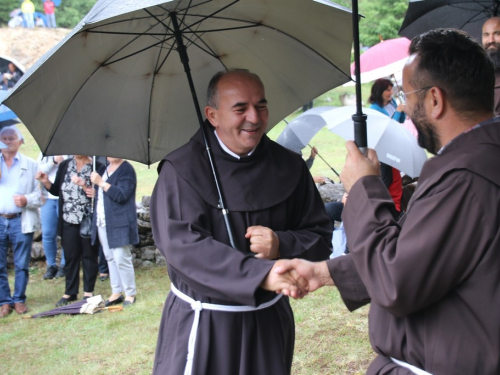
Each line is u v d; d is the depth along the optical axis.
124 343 4.45
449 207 1.42
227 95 2.08
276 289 1.87
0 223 5.32
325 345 3.93
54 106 2.19
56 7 27.56
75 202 5.42
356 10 1.74
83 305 5.22
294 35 2.31
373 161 1.72
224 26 2.29
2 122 5.70
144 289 5.69
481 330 1.42
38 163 5.98
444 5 4.30
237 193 2.12
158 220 2.13
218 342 2.10
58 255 6.75
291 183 2.21
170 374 2.12
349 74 2.38
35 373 4.04
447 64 1.49
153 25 2.17
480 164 1.42
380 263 1.50
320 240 2.23
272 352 2.14
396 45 7.29
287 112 2.52
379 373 1.66
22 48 24.89
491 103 1.52
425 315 1.51
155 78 2.39
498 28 3.30
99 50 2.15
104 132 2.40
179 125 2.53
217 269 1.95
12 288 6.08
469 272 1.42
